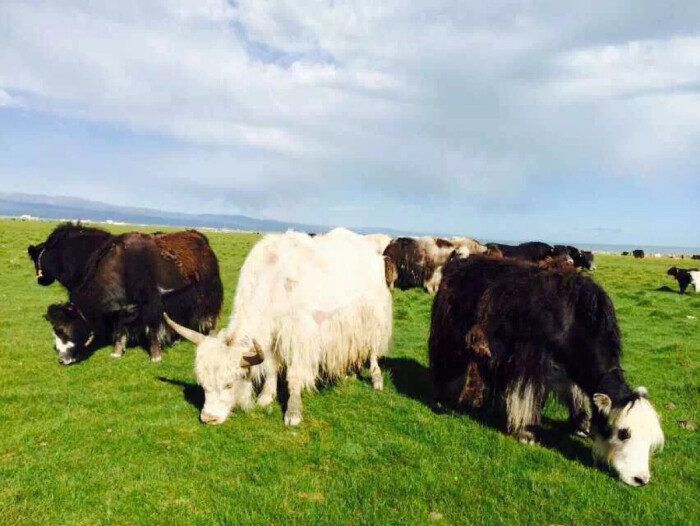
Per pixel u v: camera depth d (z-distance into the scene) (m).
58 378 7.62
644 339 11.98
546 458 5.38
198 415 6.27
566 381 5.76
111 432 5.68
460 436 5.91
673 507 4.54
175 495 4.45
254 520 4.09
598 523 4.27
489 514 4.33
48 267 9.81
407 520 4.18
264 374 6.67
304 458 5.23
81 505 4.23
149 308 8.78
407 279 20.47
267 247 6.58
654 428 4.79
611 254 65.88
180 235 10.36
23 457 5.01
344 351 7.34
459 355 6.41
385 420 6.41
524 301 5.55
